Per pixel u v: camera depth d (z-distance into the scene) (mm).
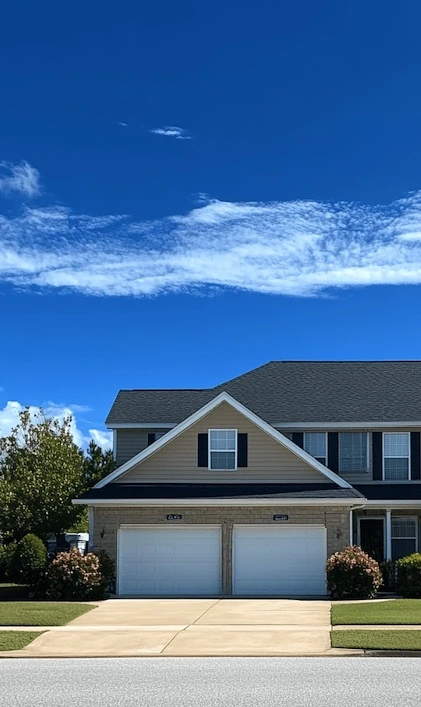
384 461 34312
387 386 36562
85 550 37031
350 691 13031
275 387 37188
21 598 28266
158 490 30625
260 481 31156
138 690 13281
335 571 27906
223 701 12297
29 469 33906
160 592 29656
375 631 19344
